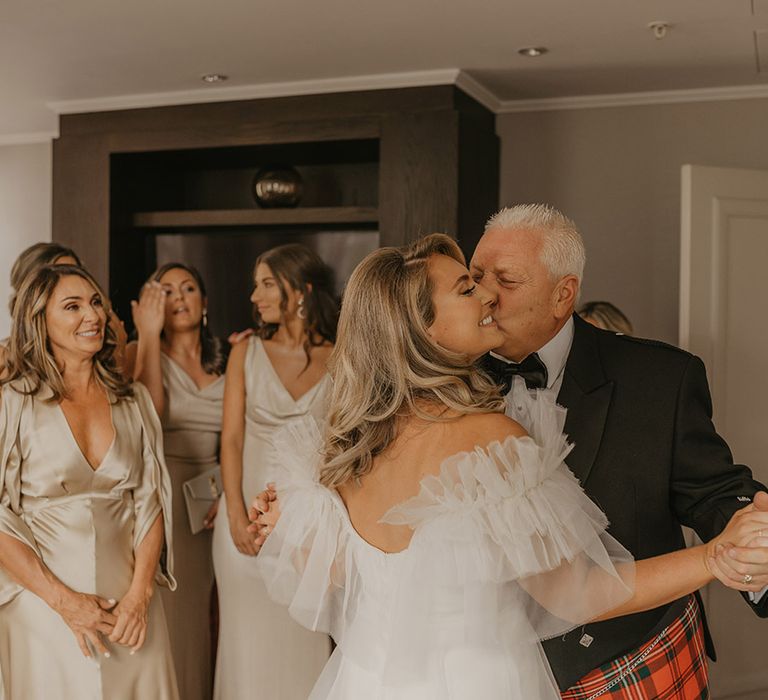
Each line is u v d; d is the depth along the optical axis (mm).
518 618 1701
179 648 3699
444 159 4340
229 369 3637
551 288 1980
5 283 6125
